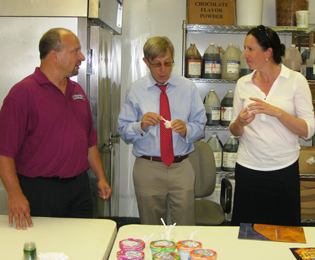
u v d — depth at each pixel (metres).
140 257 0.87
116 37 2.69
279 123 1.55
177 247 0.94
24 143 1.37
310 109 1.54
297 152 1.60
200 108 1.86
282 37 2.87
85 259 0.91
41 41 1.42
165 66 1.67
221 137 2.93
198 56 2.57
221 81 2.59
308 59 2.60
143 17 2.89
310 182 2.54
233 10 2.59
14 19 1.96
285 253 0.97
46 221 1.19
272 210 1.63
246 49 1.58
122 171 3.01
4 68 1.99
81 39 1.95
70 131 1.42
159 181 1.77
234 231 1.13
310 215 2.57
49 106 1.37
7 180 1.25
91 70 2.01
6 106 1.30
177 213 1.80
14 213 1.17
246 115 1.49
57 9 1.93
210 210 2.10
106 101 2.30
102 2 2.07
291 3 2.59
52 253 0.88
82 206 1.54
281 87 1.57
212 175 2.08
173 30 2.89
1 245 0.99
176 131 1.65
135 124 1.74
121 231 1.12
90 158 1.65
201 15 2.59
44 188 1.38
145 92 1.81
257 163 1.60
